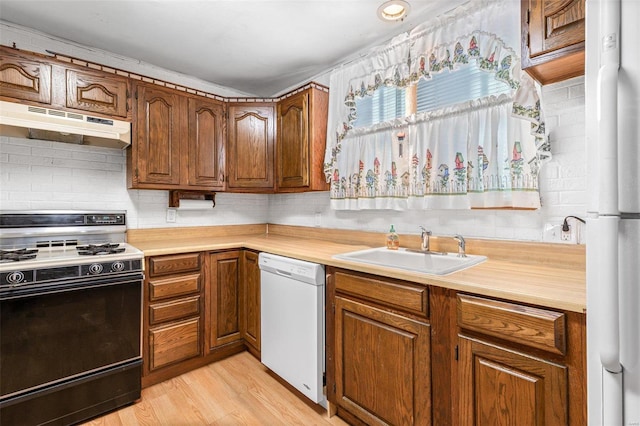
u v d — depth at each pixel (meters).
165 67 2.61
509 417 1.08
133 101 2.21
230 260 2.43
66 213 2.15
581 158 1.42
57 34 2.12
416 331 1.35
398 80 1.95
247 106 2.71
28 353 1.58
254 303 2.36
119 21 1.98
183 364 2.20
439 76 1.88
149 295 2.03
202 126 2.55
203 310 2.28
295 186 2.54
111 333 1.82
